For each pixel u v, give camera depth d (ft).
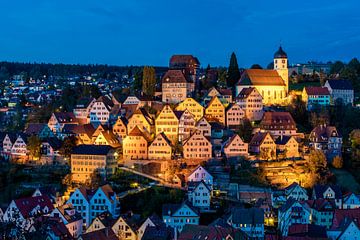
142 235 603.67
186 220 652.89
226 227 567.18
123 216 630.74
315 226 576.61
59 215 639.76
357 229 590.14
